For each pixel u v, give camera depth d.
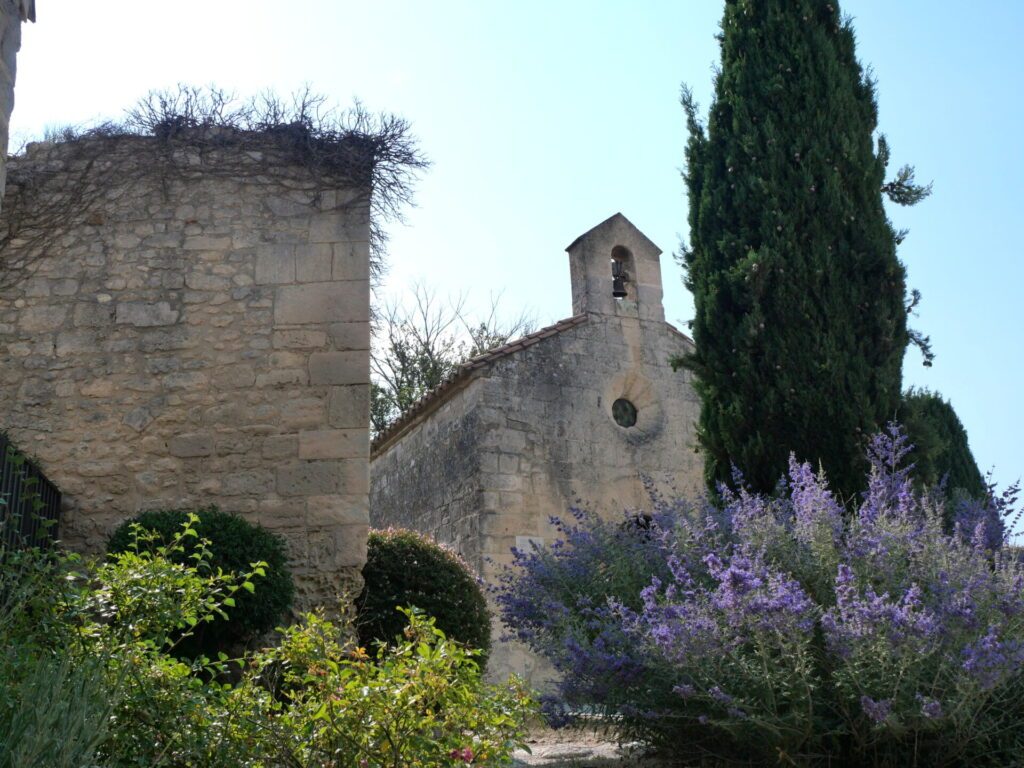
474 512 11.86
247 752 3.76
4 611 3.66
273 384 7.66
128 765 3.46
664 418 13.25
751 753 5.05
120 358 7.71
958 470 12.84
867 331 7.86
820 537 5.27
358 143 8.26
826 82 8.45
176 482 7.44
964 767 4.66
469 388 12.54
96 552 7.27
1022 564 5.02
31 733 2.79
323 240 8.00
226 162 8.16
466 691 3.96
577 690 5.25
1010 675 4.48
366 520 7.37
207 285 7.89
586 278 13.59
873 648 4.43
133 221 8.02
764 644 4.54
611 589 6.00
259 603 6.59
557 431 12.48
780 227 7.95
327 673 4.00
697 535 5.76
